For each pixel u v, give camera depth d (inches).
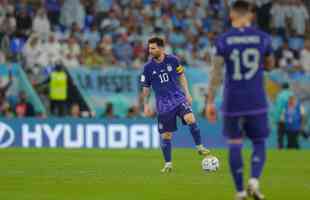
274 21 3954.2
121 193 1384.1
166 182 1565.0
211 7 3951.8
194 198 1322.6
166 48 3533.5
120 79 3201.3
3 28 3398.1
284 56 3720.5
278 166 2062.0
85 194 1370.6
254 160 1190.9
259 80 1198.9
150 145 3043.8
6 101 3110.2
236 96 1194.0
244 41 1192.2
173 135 3083.2
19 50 3348.9
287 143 3181.6
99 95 3186.5
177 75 1804.9
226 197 1336.1
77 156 2356.1
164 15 3750.0
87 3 3722.9
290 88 3339.1
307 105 3353.8
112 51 3481.8
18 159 2207.2
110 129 3041.3
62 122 3034.0
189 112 1803.6
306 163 2188.7
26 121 3019.2
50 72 3189.0
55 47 3336.6
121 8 3745.1
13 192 1401.3
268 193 1400.1
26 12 3489.2
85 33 3545.8
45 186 1491.1
